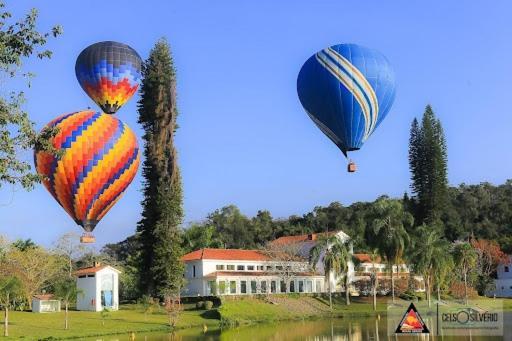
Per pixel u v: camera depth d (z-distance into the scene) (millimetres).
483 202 150250
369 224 90938
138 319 65875
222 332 58500
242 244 145500
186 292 92188
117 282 75625
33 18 26891
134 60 56562
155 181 74438
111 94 55625
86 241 47938
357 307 87562
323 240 91688
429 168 113000
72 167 46062
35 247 76875
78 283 75438
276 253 100750
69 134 46156
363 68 38531
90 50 55500
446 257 87750
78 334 54562
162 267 71250
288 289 97250
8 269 69062
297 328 61719
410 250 88562
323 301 90375
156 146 75375
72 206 47688
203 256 92250
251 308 75812
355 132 39281
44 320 62688
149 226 73438
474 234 134375
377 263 103312
